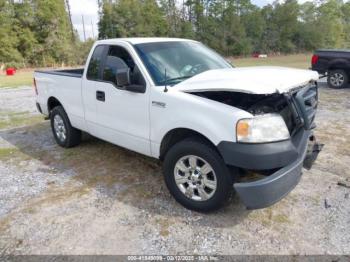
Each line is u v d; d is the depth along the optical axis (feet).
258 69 10.98
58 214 10.29
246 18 183.52
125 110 11.82
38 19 134.62
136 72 11.34
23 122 22.97
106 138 13.46
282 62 98.73
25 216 10.22
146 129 11.16
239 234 9.09
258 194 8.36
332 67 33.04
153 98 10.57
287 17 189.98
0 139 18.72
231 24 176.76
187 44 13.55
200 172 9.84
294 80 9.51
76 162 14.69
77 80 14.25
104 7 161.07
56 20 137.28
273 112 9.13
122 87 11.31
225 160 8.82
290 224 9.46
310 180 12.10
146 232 9.27
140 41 12.34
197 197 10.14
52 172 13.65
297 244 8.59
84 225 9.66
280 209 10.23
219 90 8.99
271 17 192.34
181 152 10.00
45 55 137.18
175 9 179.93
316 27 196.75
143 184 12.28
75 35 158.71
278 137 8.75
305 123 9.53
